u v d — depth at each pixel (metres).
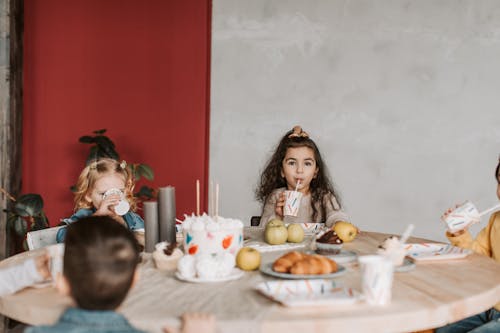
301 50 3.89
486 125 3.85
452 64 3.85
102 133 3.55
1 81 3.36
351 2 3.86
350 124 3.90
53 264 1.43
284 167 2.77
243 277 1.53
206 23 3.84
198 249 1.70
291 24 3.88
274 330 1.15
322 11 3.87
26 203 3.14
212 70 3.91
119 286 1.07
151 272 1.59
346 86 3.89
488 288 1.42
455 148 3.87
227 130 3.92
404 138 3.89
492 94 3.84
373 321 1.18
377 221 3.93
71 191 3.77
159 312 1.22
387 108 3.88
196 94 3.84
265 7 3.88
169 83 3.82
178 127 3.84
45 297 1.35
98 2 3.77
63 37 3.75
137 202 3.49
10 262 1.72
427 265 1.69
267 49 3.89
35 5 3.71
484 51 3.83
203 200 3.89
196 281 1.47
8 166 3.37
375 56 3.87
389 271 1.26
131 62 3.81
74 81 3.77
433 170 3.89
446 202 3.89
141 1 3.79
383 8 3.84
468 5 3.81
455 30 3.83
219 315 1.19
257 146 3.92
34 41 3.72
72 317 1.07
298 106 3.91
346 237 2.08
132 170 3.44
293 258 1.51
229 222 1.72
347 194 3.92
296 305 1.23
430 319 1.24
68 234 1.09
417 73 3.86
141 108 3.82
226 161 3.93
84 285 1.06
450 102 3.86
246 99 3.91
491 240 2.12
